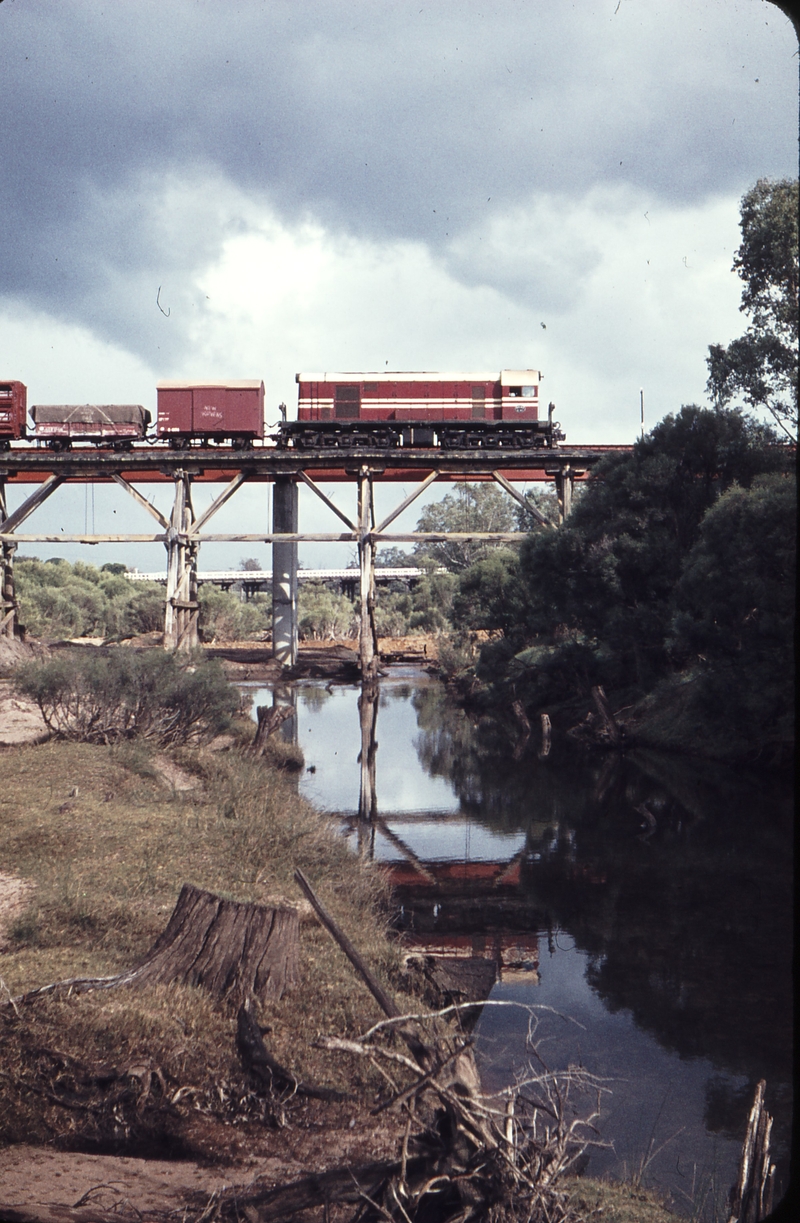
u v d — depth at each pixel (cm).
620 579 3042
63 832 1141
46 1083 595
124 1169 527
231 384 4403
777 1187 559
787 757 2430
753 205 2892
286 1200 479
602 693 3131
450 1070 470
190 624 4597
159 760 1736
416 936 1139
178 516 4531
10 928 848
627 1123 688
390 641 7875
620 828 1816
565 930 1179
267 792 1525
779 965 1052
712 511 2516
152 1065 614
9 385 4475
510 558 4269
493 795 2159
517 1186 446
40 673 1847
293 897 1009
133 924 870
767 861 1550
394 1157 511
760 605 2367
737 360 2961
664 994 966
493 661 4034
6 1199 467
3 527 4575
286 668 5316
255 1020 671
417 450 4350
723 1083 764
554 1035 852
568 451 4291
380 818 1894
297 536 4575
